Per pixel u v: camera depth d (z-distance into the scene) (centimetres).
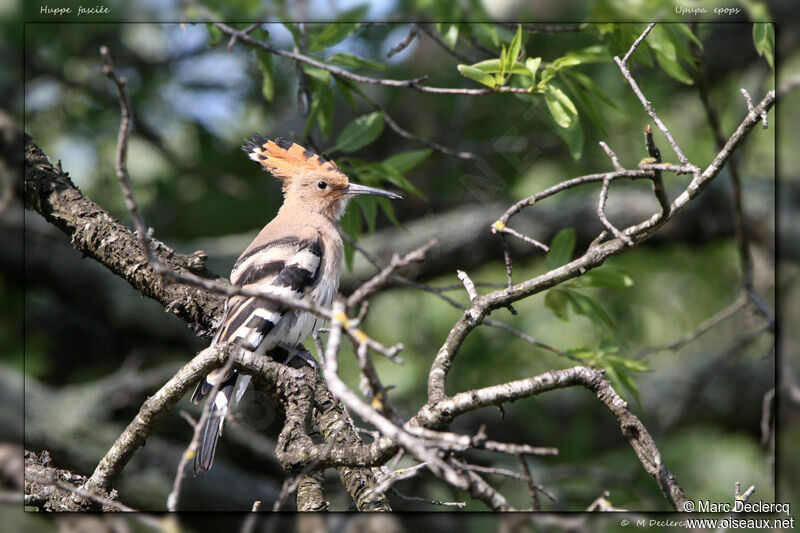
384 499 644
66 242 1320
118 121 1227
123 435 647
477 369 1316
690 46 862
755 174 1317
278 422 1279
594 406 1333
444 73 1325
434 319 1361
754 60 1266
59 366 1336
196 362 651
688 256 1362
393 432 428
